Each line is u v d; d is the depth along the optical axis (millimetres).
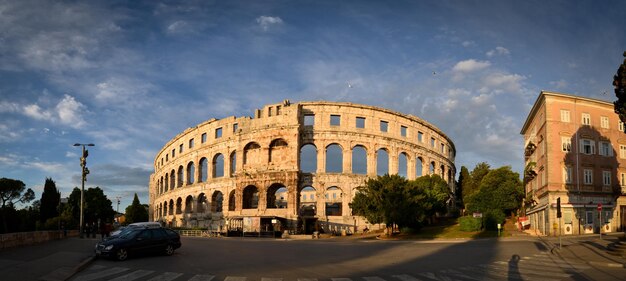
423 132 97750
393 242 52562
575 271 25531
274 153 85562
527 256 33219
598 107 65812
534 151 73500
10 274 22344
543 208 64188
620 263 28781
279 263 28422
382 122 92188
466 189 111188
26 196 115188
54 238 50250
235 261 29344
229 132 93688
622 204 64562
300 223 79938
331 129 85812
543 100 65188
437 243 49062
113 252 29234
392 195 63469
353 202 69250
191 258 31047
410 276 23266
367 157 87062
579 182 62250
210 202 94688
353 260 30328
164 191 121750
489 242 48875
